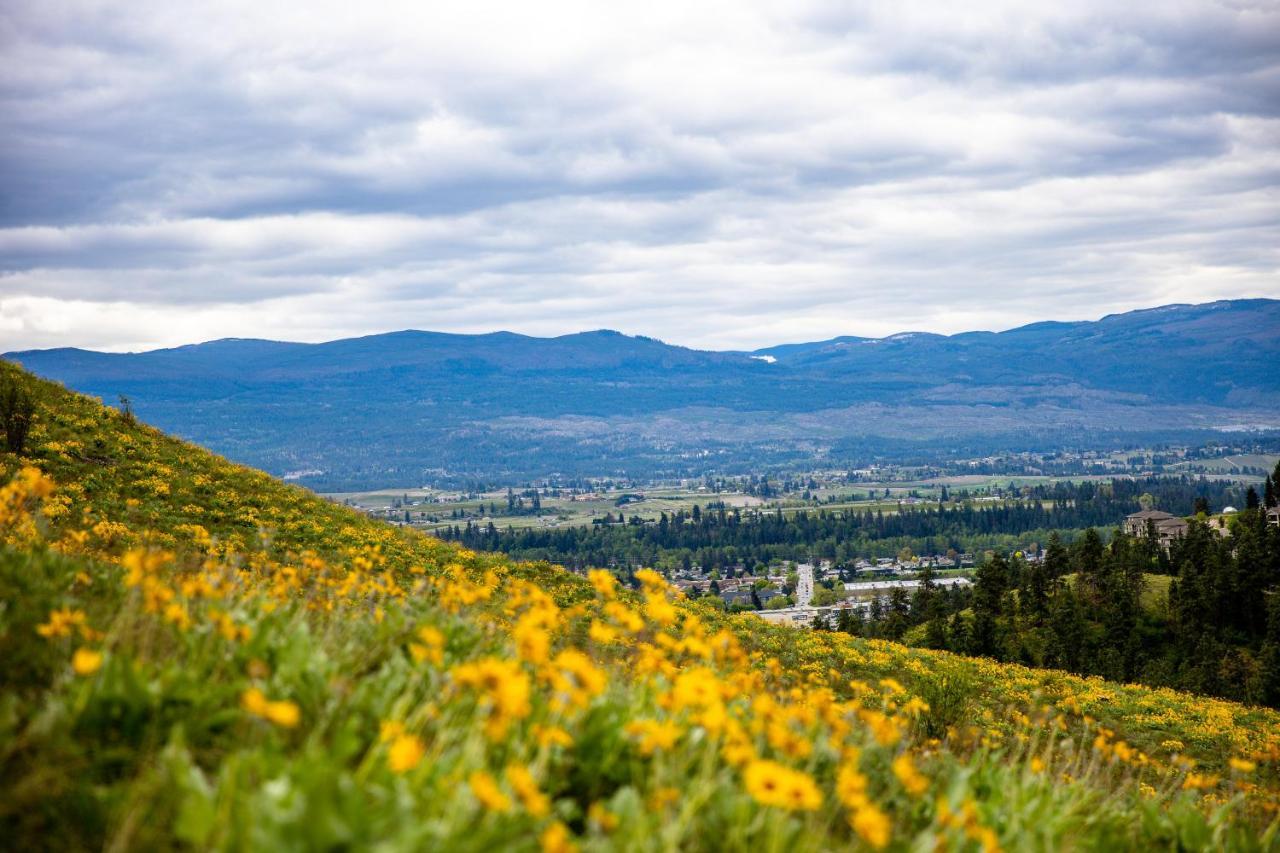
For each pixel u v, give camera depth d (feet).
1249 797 34.01
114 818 13.60
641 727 18.17
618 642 33.45
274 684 18.42
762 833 16.15
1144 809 26.61
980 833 17.17
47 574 23.80
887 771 23.54
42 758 14.58
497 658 22.85
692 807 15.11
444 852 12.75
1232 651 232.73
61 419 96.73
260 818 12.72
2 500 27.30
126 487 83.56
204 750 16.19
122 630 19.62
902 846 17.92
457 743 17.42
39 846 13.28
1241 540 330.54
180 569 30.12
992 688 98.02
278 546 79.77
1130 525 591.78
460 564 95.40
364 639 24.20
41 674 17.84
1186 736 87.35
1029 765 25.72
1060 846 20.66
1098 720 89.61
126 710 16.20
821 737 21.54
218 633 20.65
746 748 16.81
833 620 572.10
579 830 16.74
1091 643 258.37
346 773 14.57
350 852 12.48
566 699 17.12
